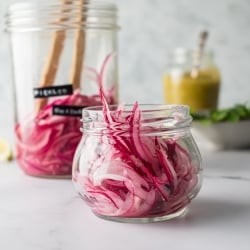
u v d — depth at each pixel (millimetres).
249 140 790
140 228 430
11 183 597
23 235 423
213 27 1086
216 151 793
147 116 432
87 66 628
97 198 437
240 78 1102
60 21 608
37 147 605
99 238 411
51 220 458
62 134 600
